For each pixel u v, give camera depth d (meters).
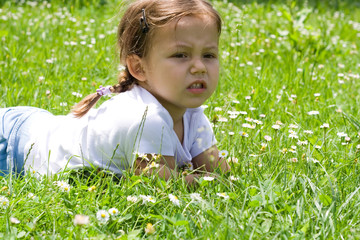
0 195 3.13
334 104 5.46
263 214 2.96
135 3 3.45
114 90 3.65
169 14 3.26
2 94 5.27
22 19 8.88
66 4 10.62
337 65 7.36
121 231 2.75
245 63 6.93
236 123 4.64
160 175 3.33
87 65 6.30
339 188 3.33
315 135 4.50
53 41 7.63
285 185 3.25
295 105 5.09
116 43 3.78
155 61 3.33
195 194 3.04
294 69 6.47
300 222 2.87
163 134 3.32
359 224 2.95
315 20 11.05
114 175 3.39
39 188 3.24
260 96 5.38
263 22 9.99
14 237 2.64
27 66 6.27
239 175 3.53
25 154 3.80
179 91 3.30
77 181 3.31
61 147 3.62
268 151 3.93
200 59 3.29
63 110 4.74
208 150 3.69
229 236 2.65
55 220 2.82
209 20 3.31
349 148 4.05
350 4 13.96
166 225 2.84
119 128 3.32
